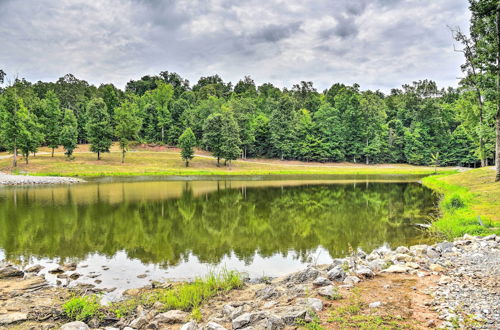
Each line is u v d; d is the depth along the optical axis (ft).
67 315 25.90
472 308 22.20
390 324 20.38
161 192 118.21
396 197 107.86
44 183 145.48
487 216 58.03
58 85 428.97
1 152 253.65
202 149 317.83
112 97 347.56
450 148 316.81
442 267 32.42
